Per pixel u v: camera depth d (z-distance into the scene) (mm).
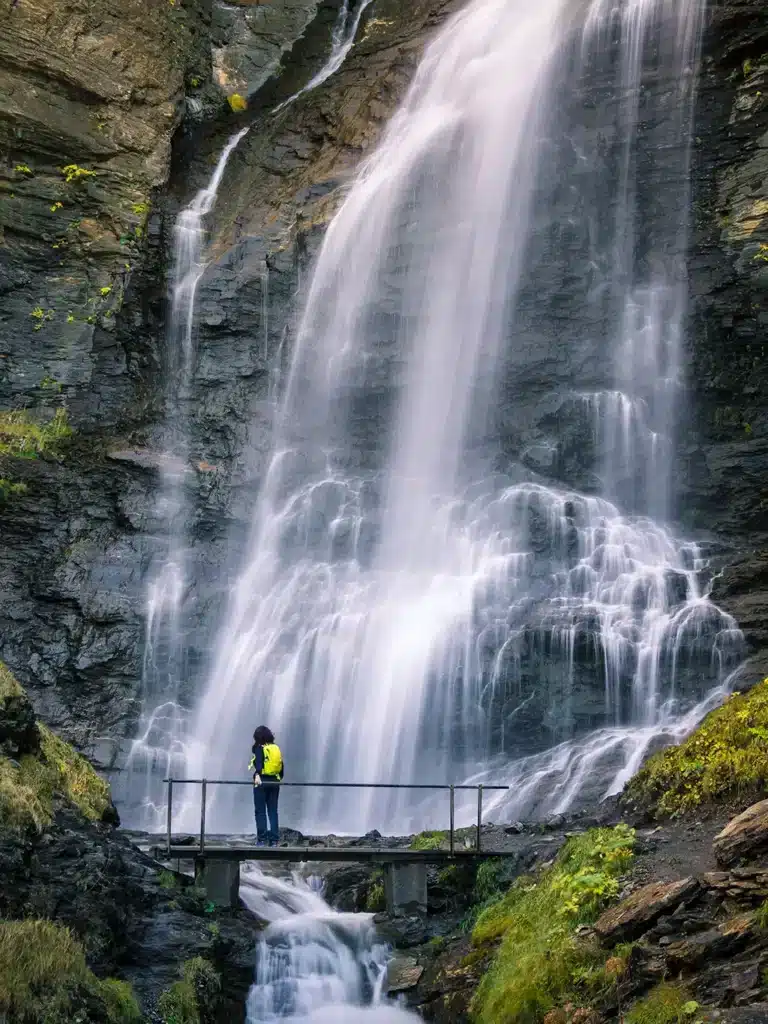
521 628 22625
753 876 10055
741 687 21031
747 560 23109
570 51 30750
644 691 21781
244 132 34750
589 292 28750
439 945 13148
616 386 27875
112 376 29562
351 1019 12531
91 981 10789
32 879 11664
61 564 25469
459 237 29891
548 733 21906
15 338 29156
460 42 33438
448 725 22516
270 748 15359
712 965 9414
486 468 27625
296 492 27938
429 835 15992
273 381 29875
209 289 30500
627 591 23625
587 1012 9859
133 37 32094
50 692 23812
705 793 13055
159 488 27188
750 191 28203
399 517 27188
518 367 28344
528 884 12891
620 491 27047
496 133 30609
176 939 12344
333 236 30797
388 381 29094
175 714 24203
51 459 27297
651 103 29688
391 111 33594
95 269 30141
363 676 23484
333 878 15422
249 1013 12617
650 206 29109
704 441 26984
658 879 11273
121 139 31141
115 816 14570
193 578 26203
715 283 27844
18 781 12758
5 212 29500
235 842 15430
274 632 24750
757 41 28797
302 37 37125
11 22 29750
